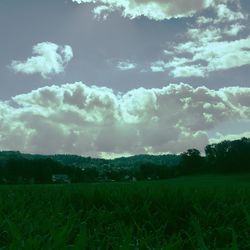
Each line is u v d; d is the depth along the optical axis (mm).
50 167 118062
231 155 144625
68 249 3834
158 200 8531
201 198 8617
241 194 10016
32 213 7199
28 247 3742
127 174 152250
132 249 4191
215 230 5945
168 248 4074
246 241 5445
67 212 8375
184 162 152500
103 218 7020
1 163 110875
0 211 6930
